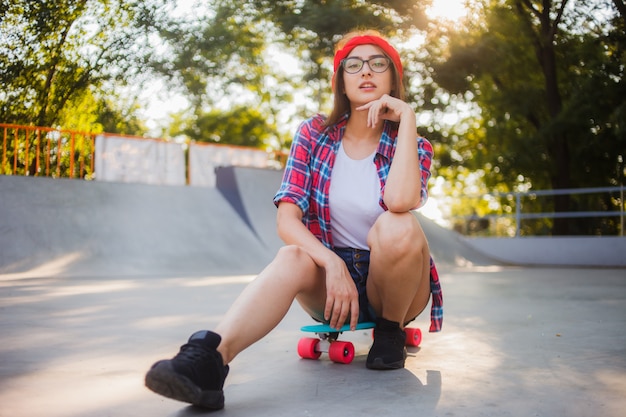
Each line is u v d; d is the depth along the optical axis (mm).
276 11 14562
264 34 17828
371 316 2174
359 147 2109
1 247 7562
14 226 8000
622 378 1833
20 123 12297
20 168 11680
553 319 3303
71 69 12844
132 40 13562
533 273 8664
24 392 1663
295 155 2086
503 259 13578
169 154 11266
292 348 2385
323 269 1904
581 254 12602
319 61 15516
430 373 1910
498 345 2443
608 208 16156
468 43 13961
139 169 10898
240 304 1622
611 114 13445
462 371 1938
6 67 12055
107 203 9273
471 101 16922
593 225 15609
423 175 2119
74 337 2623
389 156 2047
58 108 12945
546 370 1950
